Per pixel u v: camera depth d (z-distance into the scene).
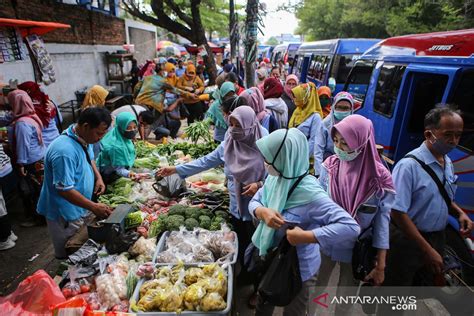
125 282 2.38
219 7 15.48
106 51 12.16
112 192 3.83
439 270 2.44
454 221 3.14
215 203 3.56
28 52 5.47
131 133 4.04
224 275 2.41
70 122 9.39
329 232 1.98
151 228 3.07
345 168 2.47
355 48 9.78
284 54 19.05
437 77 4.60
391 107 5.16
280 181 2.19
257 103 3.90
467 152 3.40
